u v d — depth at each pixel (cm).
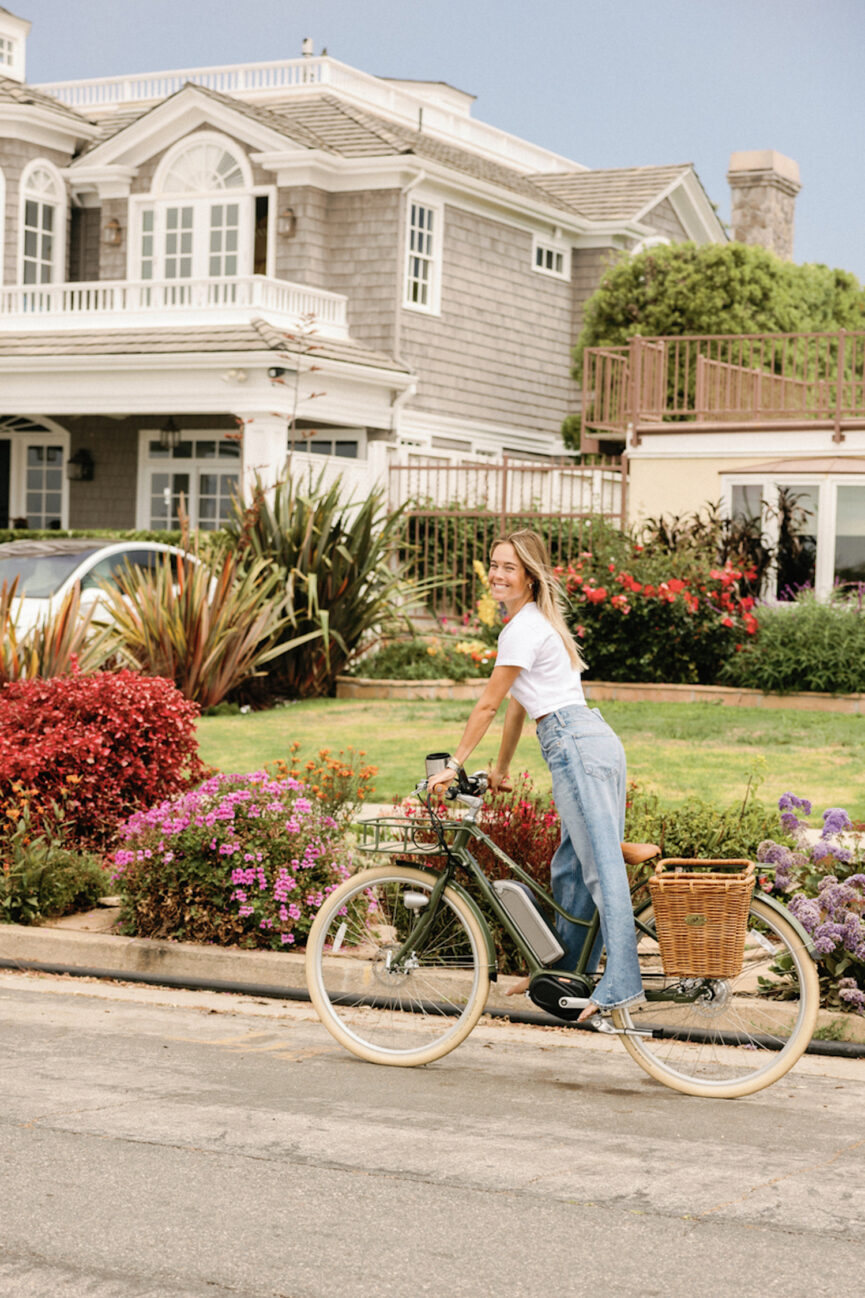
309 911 725
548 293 3031
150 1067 560
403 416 2625
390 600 1816
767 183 3528
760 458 1867
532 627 549
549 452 3069
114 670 1351
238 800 746
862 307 3067
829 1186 437
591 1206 417
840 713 1522
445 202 2722
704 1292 362
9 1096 515
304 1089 534
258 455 2270
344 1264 375
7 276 2750
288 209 2628
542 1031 632
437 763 564
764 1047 582
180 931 735
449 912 588
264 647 1662
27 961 737
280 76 3139
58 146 2836
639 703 1597
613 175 3272
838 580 1809
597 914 546
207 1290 359
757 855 680
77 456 2817
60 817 844
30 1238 389
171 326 2419
